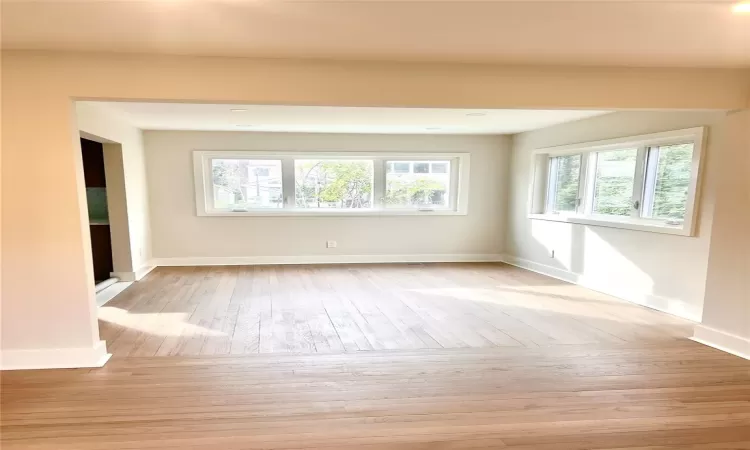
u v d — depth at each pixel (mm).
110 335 3279
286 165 6113
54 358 2678
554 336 3330
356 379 2576
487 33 2094
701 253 3586
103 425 2070
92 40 2203
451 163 6441
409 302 4277
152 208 5832
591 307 4113
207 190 5980
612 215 4656
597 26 1983
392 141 6203
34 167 2500
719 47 2311
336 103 2645
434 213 6414
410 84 2643
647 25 1968
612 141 4402
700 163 3533
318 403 2299
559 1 1697
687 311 3732
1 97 2426
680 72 2777
